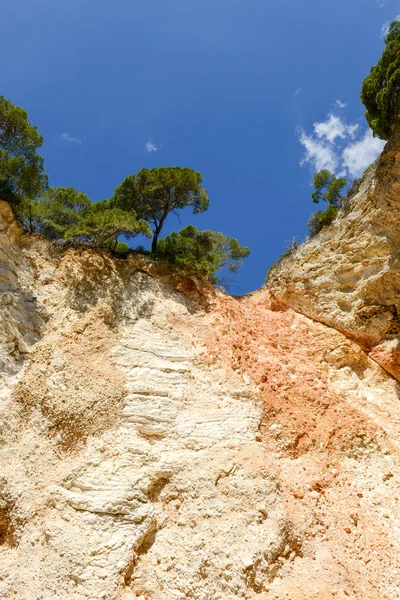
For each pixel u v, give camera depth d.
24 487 10.09
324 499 10.53
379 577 9.08
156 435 11.25
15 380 11.98
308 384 13.48
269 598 8.52
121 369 12.55
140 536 9.19
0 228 14.23
